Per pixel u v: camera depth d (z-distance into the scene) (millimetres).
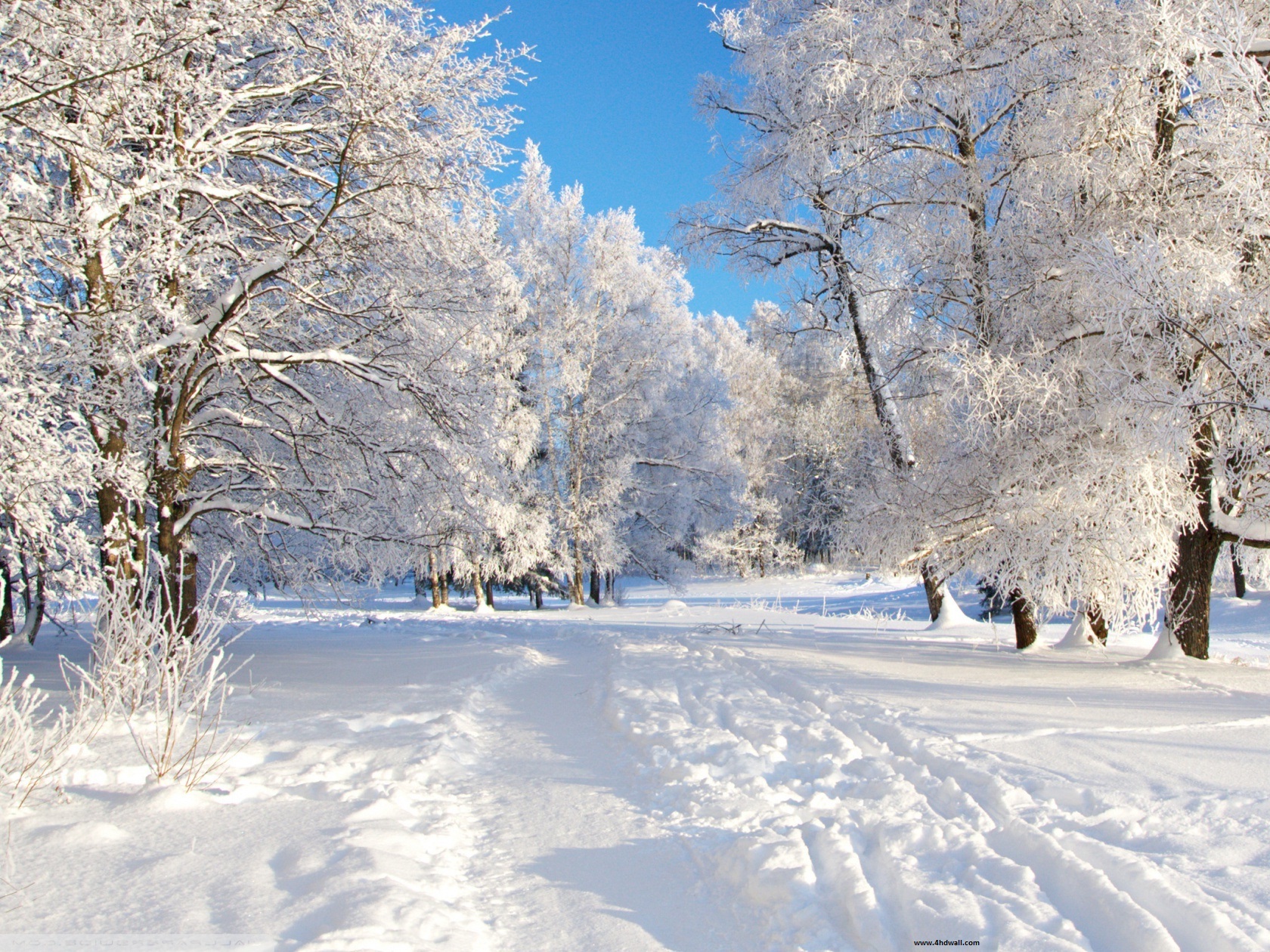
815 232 15664
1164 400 8461
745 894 3316
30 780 4730
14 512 6578
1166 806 4109
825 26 12172
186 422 10500
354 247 9688
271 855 3604
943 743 5520
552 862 3750
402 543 12102
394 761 5430
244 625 17922
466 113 9797
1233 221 9039
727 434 39250
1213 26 8703
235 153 9461
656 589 43125
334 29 8836
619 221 30172
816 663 9789
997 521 10180
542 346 28438
